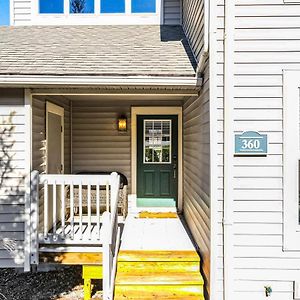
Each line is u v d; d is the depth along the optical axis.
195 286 4.46
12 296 5.57
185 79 4.79
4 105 5.04
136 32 7.37
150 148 7.94
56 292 5.72
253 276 4.02
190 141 6.29
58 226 5.98
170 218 7.15
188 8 6.63
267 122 4.02
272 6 4.02
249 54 4.02
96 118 7.87
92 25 7.95
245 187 4.03
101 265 5.04
